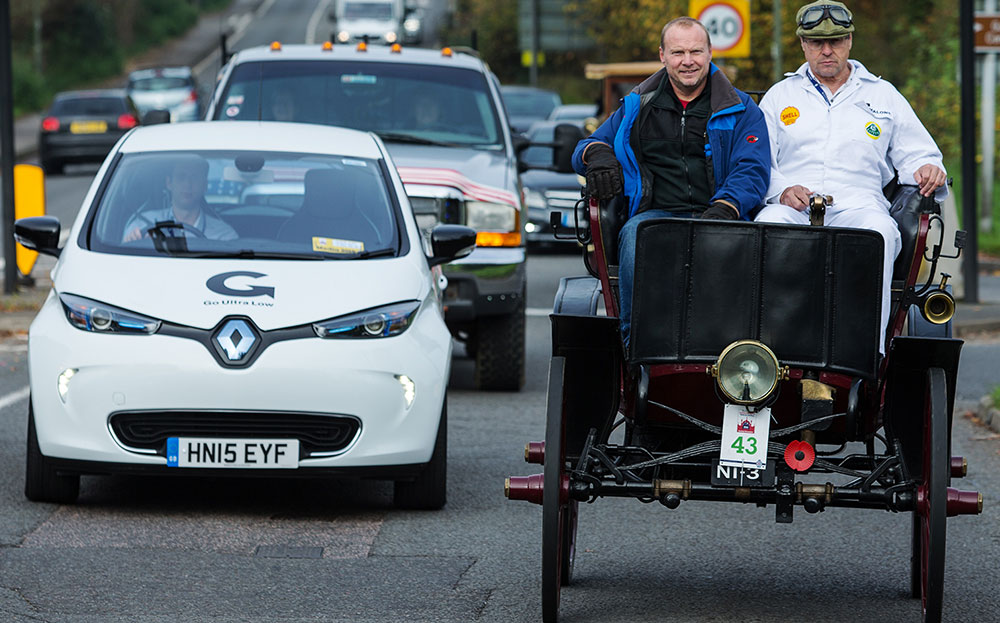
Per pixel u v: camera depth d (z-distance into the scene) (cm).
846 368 1282
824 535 1758
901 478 1334
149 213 1903
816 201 1355
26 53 16675
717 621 1401
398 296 1797
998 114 6412
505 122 2881
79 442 1700
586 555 1648
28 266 3953
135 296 1742
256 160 1997
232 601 1426
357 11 14775
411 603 1432
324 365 1702
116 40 17875
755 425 1277
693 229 1286
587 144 1444
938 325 1402
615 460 1393
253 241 1875
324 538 1677
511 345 2695
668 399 1344
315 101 2856
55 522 1717
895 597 1500
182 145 2020
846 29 1501
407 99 2873
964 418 2531
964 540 1736
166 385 1683
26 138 11488
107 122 8269
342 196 1959
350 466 1714
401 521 1759
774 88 1548
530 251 5397
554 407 1334
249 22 19050
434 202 2586
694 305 1291
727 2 4181
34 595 1431
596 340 1355
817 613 1438
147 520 1739
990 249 5425
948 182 1459
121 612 1382
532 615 1400
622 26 9356
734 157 1441
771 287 1280
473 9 15550
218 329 1708
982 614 1441
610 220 1446
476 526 1739
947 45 7600
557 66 14262
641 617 1408
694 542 1714
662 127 1451
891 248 1381
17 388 2652
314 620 1371
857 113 1516
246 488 1931
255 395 1686
